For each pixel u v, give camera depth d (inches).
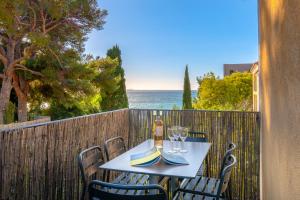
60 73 378.3
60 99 401.7
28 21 345.7
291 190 52.4
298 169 47.2
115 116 169.9
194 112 175.3
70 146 125.4
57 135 116.4
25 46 384.8
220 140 170.7
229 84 436.5
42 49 362.3
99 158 111.1
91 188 75.8
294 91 49.9
